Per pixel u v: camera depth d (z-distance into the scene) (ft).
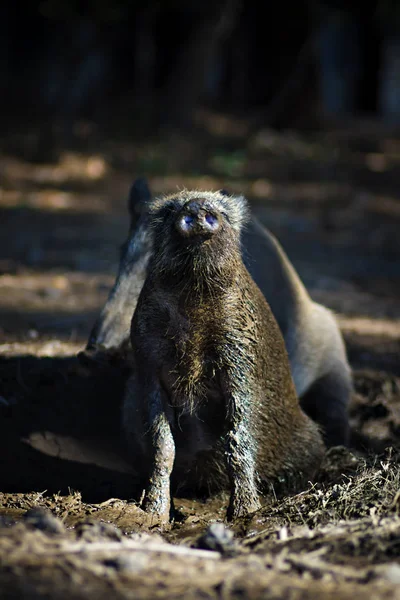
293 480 42.73
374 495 33.81
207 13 193.67
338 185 165.68
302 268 97.66
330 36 334.24
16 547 26.40
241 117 255.29
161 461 37.19
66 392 51.29
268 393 39.75
